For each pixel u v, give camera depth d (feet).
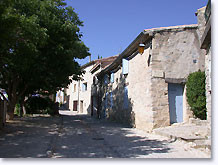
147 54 35.78
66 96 136.36
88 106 91.35
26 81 45.96
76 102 113.70
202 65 35.40
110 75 62.64
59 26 35.86
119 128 39.47
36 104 68.85
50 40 35.55
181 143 23.65
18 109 66.69
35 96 69.72
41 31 29.09
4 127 33.76
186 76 34.88
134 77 41.86
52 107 71.56
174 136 25.86
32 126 37.50
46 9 35.47
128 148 22.08
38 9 34.50
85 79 98.94
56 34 36.50
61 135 30.37
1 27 22.17
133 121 41.52
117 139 27.55
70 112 104.63
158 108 33.30
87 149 21.58
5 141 24.08
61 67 39.91
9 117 44.32
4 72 37.96
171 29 34.86
